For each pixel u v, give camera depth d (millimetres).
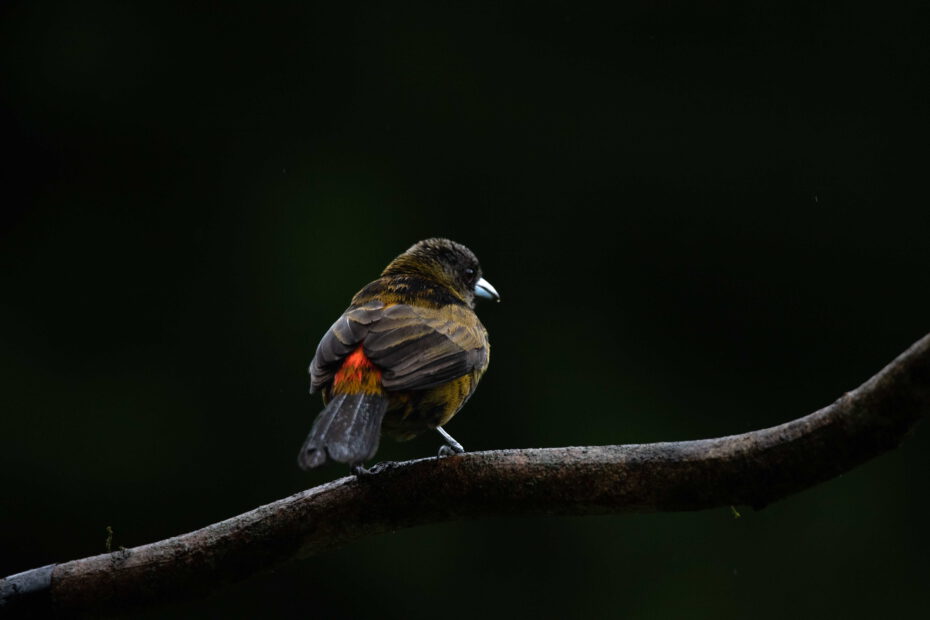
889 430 5184
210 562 6039
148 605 6102
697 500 5621
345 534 6047
